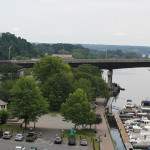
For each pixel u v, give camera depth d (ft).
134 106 581.94
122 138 357.82
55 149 262.26
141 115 510.99
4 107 387.14
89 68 650.84
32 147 247.09
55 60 510.58
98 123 382.83
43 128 339.16
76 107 331.98
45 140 287.69
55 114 419.13
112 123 446.60
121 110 544.62
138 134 378.53
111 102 634.84
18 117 343.05
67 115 337.11
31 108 318.24
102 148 278.87
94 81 545.85
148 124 435.12
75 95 344.08
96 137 315.17
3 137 281.74
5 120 346.33
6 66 488.85
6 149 252.21
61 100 444.55
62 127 351.46
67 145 277.03
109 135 329.11
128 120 451.53
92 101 522.88
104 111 481.05
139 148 337.11
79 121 332.80
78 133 325.42
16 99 322.96
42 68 504.84
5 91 419.95
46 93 450.71
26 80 332.39
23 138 287.48
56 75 461.78
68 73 486.38
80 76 546.67
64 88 454.40
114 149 277.85
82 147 273.95
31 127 339.77
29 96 320.09
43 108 327.67
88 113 334.24
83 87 466.70
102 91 561.43
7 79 460.14
